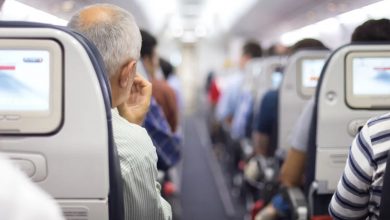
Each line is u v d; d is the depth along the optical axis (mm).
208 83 11898
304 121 2332
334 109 1868
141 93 1718
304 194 2283
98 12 1417
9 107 1132
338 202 1371
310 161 1997
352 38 2100
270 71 4227
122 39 1403
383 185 1188
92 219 1198
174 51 20156
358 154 1269
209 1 10180
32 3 2525
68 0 3074
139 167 1356
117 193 1208
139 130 1422
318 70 3143
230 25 12047
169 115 3350
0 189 591
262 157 3699
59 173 1163
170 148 2633
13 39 1107
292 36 8641
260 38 12445
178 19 14039
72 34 1135
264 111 3533
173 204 4242
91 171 1165
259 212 3033
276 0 6777
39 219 607
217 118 7531
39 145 1146
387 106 1842
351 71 1838
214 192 5906
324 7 5473
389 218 1190
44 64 1120
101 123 1145
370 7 4039
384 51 1812
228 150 6277
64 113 1139
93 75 1133
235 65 8664
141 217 1388
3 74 1119
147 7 7355
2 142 1145
